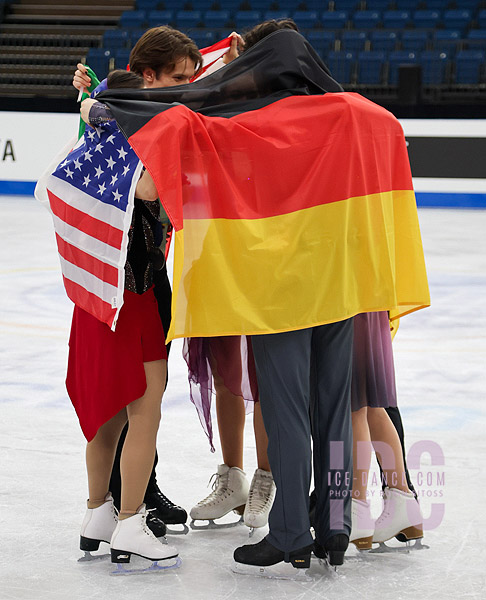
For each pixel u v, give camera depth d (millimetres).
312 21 38531
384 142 6750
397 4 39250
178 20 39562
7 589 6348
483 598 6230
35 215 30422
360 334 6914
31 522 7582
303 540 6484
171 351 14023
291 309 6398
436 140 32094
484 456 9234
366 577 6590
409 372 12719
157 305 6852
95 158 6520
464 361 13344
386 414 7090
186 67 6914
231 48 8000
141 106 6234
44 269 20906
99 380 6668
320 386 6633
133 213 6672
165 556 6645
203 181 6309
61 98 34312
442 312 16844
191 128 6211
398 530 6961
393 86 34062
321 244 6484
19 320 15914
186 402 11297
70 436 9938
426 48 35094
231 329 6336
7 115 34875
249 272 6375
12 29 41000
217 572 6703
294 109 6547
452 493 8203
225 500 7652
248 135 6367
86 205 6547
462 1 38594
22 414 10719
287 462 6473
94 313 6574
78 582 6488
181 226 6098
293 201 6438
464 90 33750
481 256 23047
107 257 6453
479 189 32125
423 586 6430
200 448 9547
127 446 6695
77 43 40031
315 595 6293
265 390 6535
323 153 6473
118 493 7430
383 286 6750
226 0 40750
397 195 6980
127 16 40344
